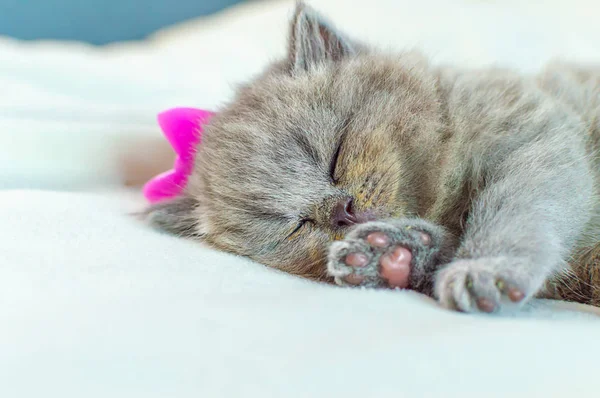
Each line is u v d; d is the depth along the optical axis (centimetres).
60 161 31
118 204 27
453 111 23
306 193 23
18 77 38
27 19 59
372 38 43
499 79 25
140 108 36
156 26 66
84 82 39
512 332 17
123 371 15
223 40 52
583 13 51
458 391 15
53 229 23
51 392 15
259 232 23
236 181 24
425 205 23
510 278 18
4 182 30
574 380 15
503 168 22
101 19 63
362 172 22
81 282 19
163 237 24
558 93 26
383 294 19
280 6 56
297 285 20
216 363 15
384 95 23
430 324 17
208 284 19
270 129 24
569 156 22
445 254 20
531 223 20
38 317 17
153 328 17
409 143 23
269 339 16
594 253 22
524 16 50
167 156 33
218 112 26
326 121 23
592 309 20
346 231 22
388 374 15
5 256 20
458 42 45
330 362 16
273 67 26
